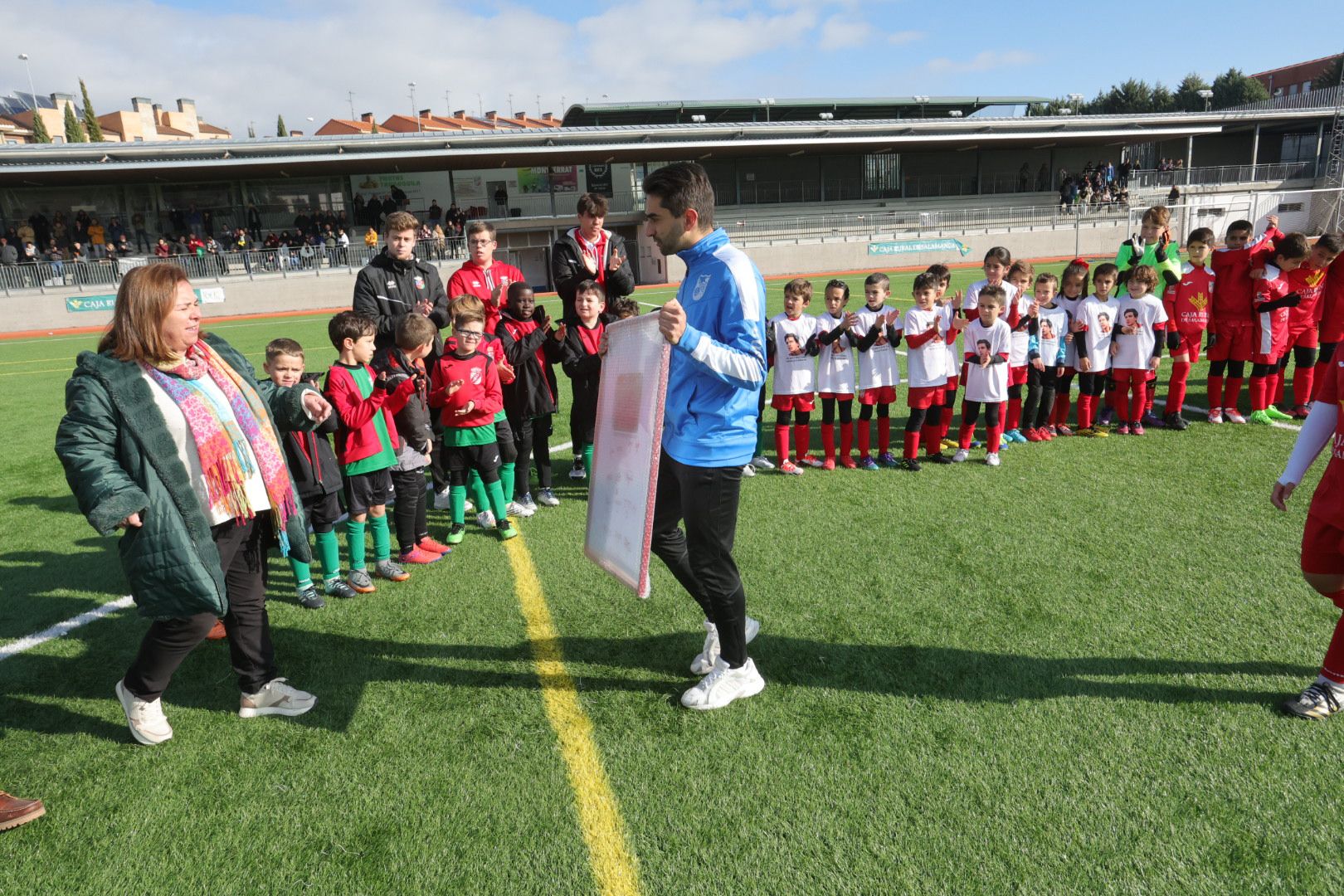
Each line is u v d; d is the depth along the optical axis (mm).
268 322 20172
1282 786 2275
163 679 2625
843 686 2867
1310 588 3506
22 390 10602
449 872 2082
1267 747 2445
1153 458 5609
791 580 3789
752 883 2002
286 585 4043
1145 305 6062
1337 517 2385
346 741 2666
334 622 3557
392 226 4469
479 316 4184
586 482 5637
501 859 2117
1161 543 4078
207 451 2432
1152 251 6570
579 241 4977
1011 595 3549
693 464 2510
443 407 4305
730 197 33906
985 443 6285
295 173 26969
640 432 2482
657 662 3107
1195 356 6457
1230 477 5102
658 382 2375
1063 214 32281
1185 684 2801
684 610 3564
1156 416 6645
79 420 2211
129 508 2180
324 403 2777
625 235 30609
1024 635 3188
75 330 20875
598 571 4043
